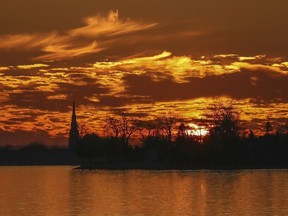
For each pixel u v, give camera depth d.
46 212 86.56
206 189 130.12
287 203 96.00
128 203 98.62
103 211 86.75
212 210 87.00
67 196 115.88
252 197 107.88
